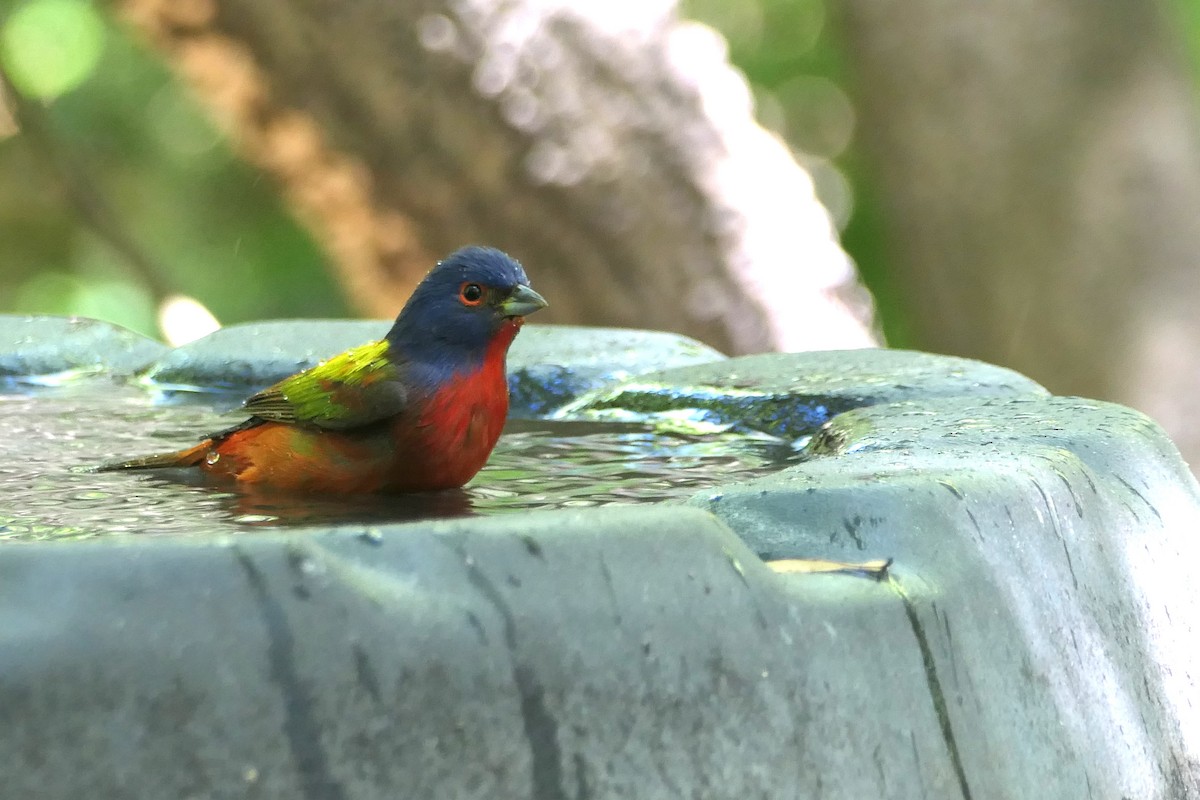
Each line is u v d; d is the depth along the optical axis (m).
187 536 4.04
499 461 8.70
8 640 3.72
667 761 4.30
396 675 3.99
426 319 7.83
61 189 23.89
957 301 18.91
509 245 18.72
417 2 17.41
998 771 5.05
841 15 19.41
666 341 11.41
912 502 5.42
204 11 17.72
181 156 30.62
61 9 27.83
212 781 3.80
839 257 20.45
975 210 18.56
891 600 4.97
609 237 18.61
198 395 11.30
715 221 19.02
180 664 3.82
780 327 19.48
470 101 17.84
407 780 3.96
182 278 29.41
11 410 10.57
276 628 3.91
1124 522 6.50
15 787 3.68
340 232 19.94
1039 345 18.41
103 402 10.98
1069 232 18.16
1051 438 6.95
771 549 5.35
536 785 4.11
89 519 7.10
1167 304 17.94
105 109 29.72
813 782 4.54
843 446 7.35
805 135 30.45
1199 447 17.98
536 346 11.21
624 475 8.17
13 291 30.08
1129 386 18.02
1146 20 18.23
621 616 4.32
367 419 7.71
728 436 9.44
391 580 4.09
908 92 18.66
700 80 18.94
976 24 18.27
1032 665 5.41
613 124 18.36
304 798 3.86
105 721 3.75
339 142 18.42
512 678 4.13
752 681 4.50
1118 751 5.71
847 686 4.71
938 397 9.23
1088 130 18.08
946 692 4.99
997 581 5.44
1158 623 6.39
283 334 11.74
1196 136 18.33
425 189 18.50
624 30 18.36
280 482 7.93
